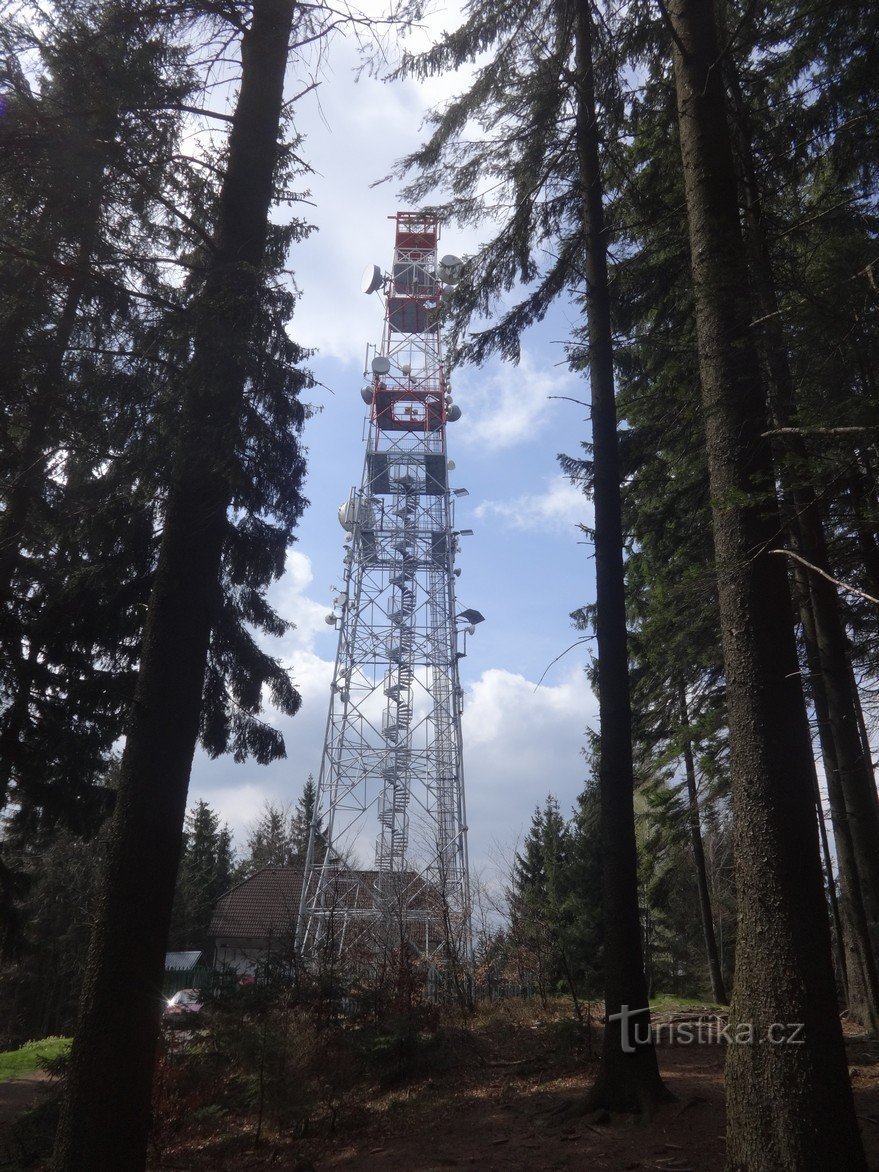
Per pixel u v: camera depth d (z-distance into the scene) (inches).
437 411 1284.4
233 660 585.3
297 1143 354.0
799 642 531.2
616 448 390.6
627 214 451.8
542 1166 277.1
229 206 382.9
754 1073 225.1
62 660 577.9
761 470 274.7
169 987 978.1
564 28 432.5
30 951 679.1
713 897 1030.4
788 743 246.7
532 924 593.6
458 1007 546.0
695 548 505.0
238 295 347.9
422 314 1277.1
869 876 442.0
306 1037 402.0
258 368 351.9
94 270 364.5
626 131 431.5
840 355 233.8
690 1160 262.2
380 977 498.3
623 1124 301.9
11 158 327.0
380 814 1096.8
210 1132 379.2
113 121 340.2
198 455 342.6
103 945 300.2
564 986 617.3
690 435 470.3
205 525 352.2
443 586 1237.1
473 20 412.8
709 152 314.7
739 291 287.7
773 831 239.5
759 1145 219.5
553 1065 406.9
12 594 581.6
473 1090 385.7
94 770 652.7
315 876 1107.9
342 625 1211.2
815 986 225.3
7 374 351.3
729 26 433.4
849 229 328.8
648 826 824.3
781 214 391.9
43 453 411.8
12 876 665.0
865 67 356.5
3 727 607.8
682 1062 399.9
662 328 442.6
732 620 263.1
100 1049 286.5
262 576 538.9
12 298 357.4
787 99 404.2
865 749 447.8
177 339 355.3
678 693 649.0
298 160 421.1
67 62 338.0
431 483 1275.8
